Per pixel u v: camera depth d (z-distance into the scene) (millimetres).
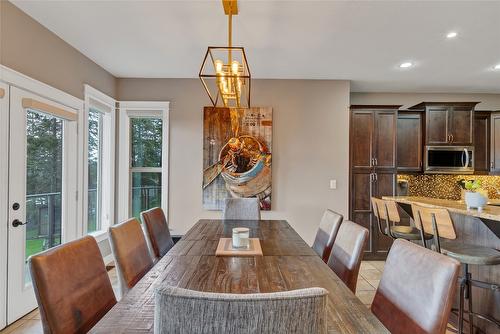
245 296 690
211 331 682
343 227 1945
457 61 3617
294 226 4375
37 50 2766
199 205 4402
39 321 2529
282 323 685
